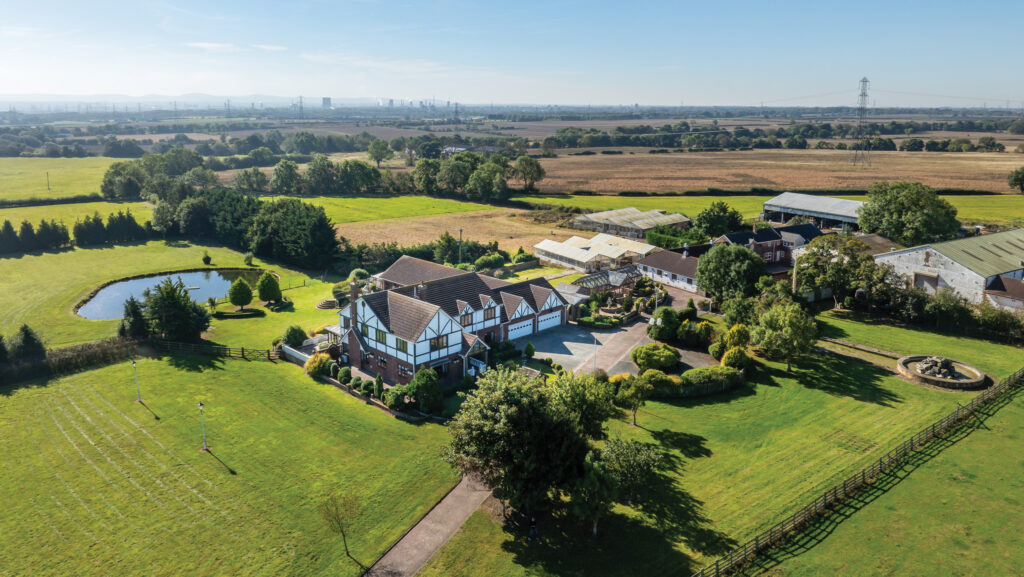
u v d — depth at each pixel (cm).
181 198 16050
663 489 4756
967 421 5609
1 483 4903
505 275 11650
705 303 9312
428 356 6762
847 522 4303
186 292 8212
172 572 3962
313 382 6919
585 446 4481
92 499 4716
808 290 8831
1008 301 7888
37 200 17638
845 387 6469
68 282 10894
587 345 7969
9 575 3925
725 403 6194
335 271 12031
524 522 4456
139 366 7262
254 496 4759
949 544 4041
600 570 3934
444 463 5197
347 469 5122
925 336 7794
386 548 4200
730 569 3894
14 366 6775
